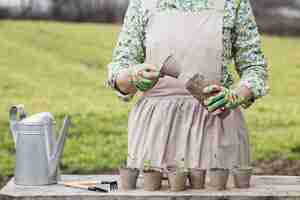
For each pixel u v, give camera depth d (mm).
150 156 2535
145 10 2568
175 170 2359
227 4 2539
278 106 11078
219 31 2516
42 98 11875
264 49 17203
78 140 8586
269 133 8945
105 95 12508
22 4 21812
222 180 2344
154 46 2533
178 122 2545
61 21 22484
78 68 15109
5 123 9516
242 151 2582
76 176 2758
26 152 2500
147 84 2359
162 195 2252
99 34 18547
